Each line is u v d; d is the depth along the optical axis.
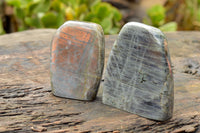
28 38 0.58
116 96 0.40
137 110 0.39
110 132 0.37
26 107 0.39
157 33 0.37
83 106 0.40
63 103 0.41
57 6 0.70
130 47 0.38
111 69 0.39
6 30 0.86
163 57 0.37
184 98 0.43
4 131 0.36
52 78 0.41
